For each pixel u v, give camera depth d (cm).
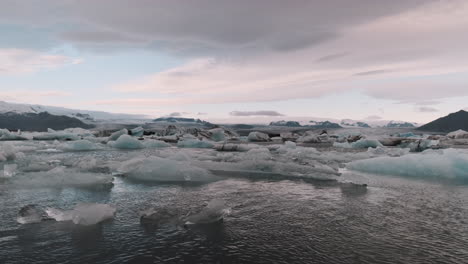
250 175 984
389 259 351
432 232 444
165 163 928
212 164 1136
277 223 480
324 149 2439
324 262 341
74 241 393
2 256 346
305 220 498
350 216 523
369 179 916
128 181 835
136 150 2120
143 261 338
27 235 412
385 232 443
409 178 935
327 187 785
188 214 518
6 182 784
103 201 611
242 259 347
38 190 700
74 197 639
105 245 381
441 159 1013
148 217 493
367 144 2544
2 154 1340
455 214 539
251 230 446
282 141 4178
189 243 392
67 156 1600
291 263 338
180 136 3866
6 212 522
